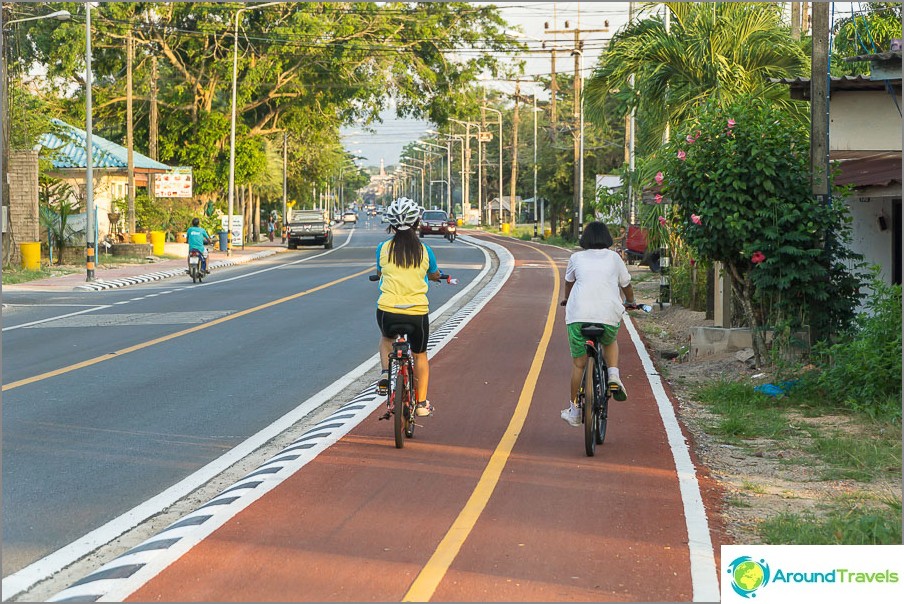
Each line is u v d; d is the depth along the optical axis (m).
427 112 63.06
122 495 8.38
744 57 19.47
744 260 14.06
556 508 7.70
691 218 13.74
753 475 9.08
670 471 8.95
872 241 16.19
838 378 12.18
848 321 13.58
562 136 93.44
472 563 6.41
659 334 20.47
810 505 8.04
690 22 19.94
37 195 39.47
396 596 5.83
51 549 6.99
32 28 59.31
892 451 9.77
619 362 15.92
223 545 6.75
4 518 7.70
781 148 13.48
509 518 7.43
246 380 14.16
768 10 19.45
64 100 62.34
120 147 55.06
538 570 6.28
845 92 15.33
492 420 11.32
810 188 13.55
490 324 21.27
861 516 7.46
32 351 16.97
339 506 7.71
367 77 61.25
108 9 59.00
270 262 48.62
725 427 10.91
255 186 76.56
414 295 9.80
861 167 15.54
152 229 54.12
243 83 60.50
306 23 57.25
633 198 31.98
